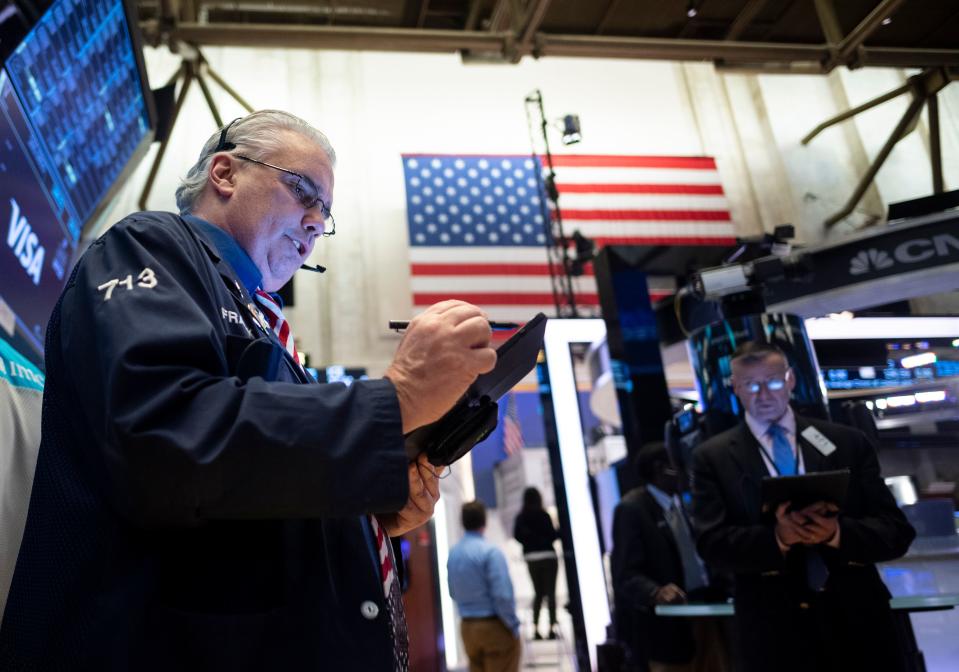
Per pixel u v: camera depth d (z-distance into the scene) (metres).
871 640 2.25
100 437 0.80
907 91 7.62
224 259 1.13
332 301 8.02
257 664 0.81
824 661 2.24
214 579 0.84
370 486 0.79
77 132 3.22
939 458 3.85
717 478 2.58
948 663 2.83
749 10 8.11
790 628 2.28
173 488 0.76
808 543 2.27
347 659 0.86
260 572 0.86
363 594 0.92
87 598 0.80
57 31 2.70
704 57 7.13
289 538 0.90
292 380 1.03
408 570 6.45
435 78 9.10
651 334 3.89
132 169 4.36
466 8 8.43
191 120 8.09
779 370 2.65
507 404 11.34
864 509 2.44
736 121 9.55
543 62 9.41
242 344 0.91
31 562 0.85
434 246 8.28
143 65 3.85
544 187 8.69
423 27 8.63
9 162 2.34
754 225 9.05
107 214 4.50
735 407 2.90
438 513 7.08
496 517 11.93
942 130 9.53
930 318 4.15
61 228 3.04
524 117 9.14
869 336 4.11
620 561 3.35
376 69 9.00
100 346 0.83
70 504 0.85
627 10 8.17
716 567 2.48
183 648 0.80
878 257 3.95
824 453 2.52
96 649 0.78
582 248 7.18
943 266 3.87
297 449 0.77
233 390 0.80
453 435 1.04
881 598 2.31
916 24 8.43
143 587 0.81
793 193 9.16
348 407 0.82
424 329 0.89
